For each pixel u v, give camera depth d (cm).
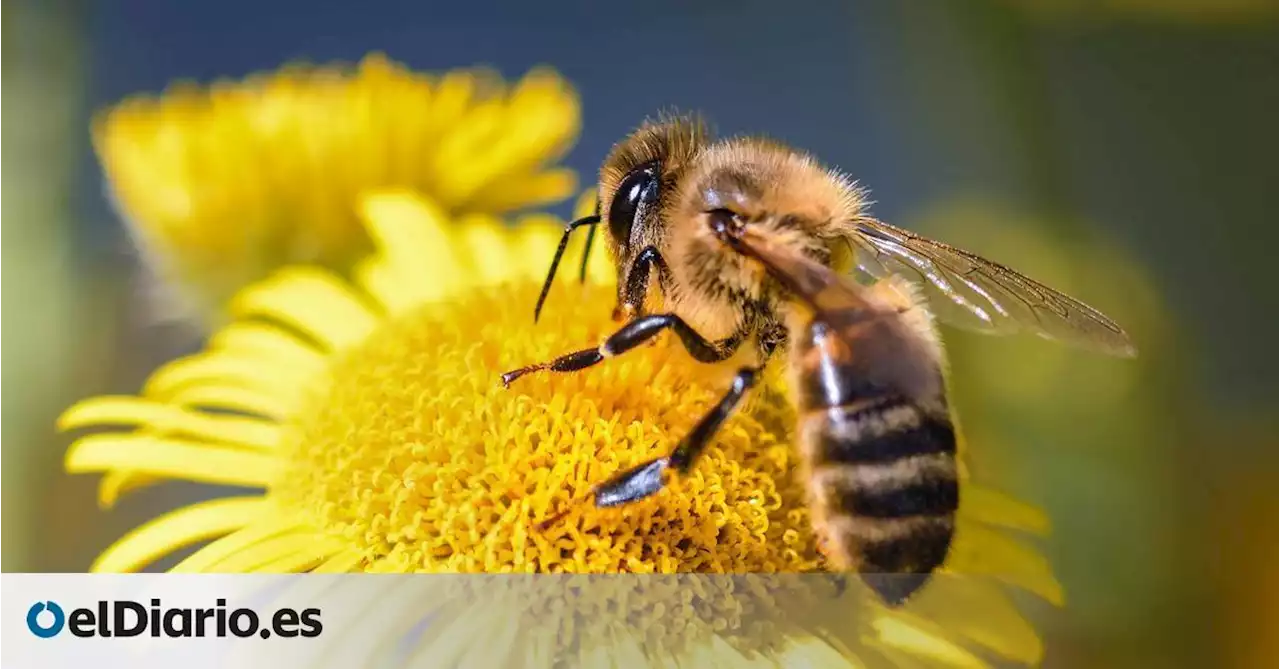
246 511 7
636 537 7
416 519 7
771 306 7
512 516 7
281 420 7
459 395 7
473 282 8
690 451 7
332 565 7
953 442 7
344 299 8
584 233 8
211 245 8
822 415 7
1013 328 7
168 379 8
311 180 8
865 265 7
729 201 7
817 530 7
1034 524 7
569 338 7
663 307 7
